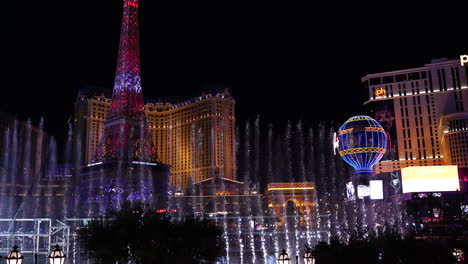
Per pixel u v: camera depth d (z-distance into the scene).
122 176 164.25
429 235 49.56
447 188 126.25
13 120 185.88
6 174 179.12
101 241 28.70
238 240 124.56
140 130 175.25
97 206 160.50
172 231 29.42
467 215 56.16
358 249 32.06
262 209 194.88
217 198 194.88
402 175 132.75
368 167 153.00
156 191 168.88
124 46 180.75
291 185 188.12
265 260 76.56
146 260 27.34
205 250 29.41
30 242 90.94
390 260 32.66
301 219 172.50
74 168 182.25
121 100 175.62
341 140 157.12
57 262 24.67
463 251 34.72
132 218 29.81
